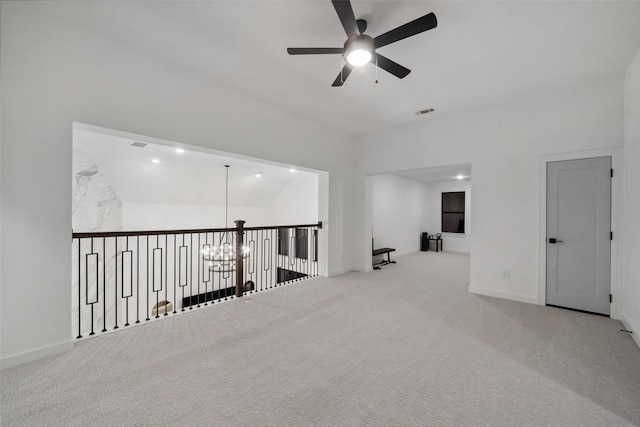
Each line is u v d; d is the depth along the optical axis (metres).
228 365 2.09
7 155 2.02
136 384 1.85
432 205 9.38
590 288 3.21
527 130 3.61
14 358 2.04
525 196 3.62
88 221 5.39
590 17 2.14
